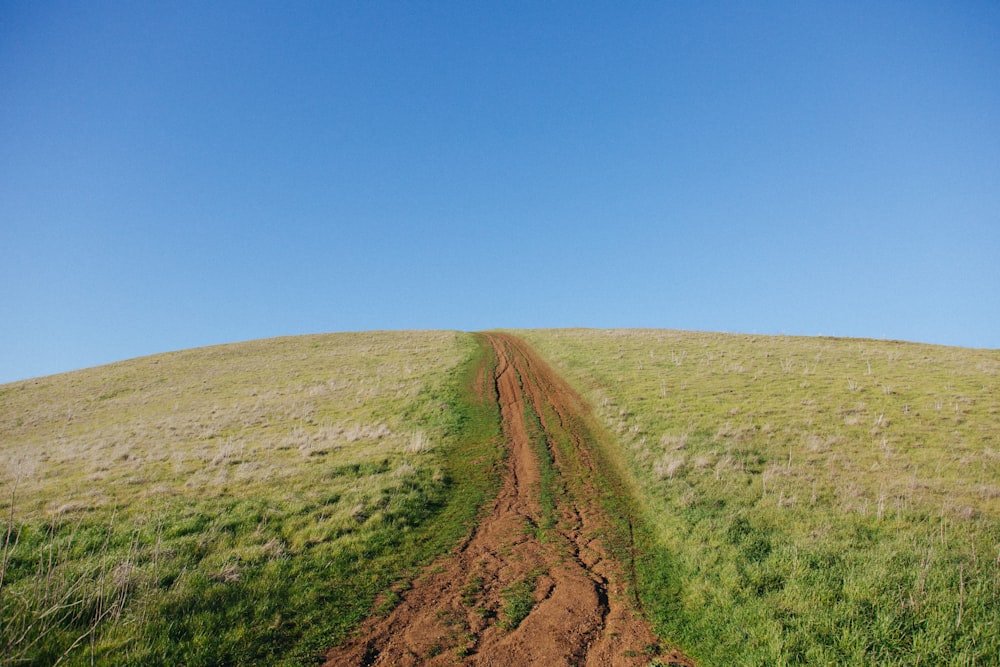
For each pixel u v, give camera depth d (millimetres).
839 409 20906
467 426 23188
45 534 10961
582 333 55062
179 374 46281
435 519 13477
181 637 7477
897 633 6883
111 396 39750
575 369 33531
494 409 26141
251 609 8422
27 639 6934
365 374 38375
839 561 9016
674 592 9273
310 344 59469
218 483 15711
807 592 8156
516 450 19859
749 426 19219
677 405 22812
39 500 14031
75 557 9977
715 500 12914
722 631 7758
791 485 13492
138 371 49312
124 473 17375
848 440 17344
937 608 7250
